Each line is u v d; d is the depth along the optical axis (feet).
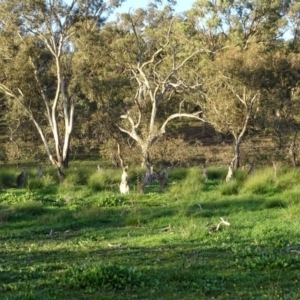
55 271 29.25
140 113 109.70
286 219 42.52
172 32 134.31
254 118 105.29
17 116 142.20
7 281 27.58
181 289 25.50
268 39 163.73
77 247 35.63
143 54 124.06
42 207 51.31
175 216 45.09
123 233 39.91
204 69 112.06
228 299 23.95
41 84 119.34
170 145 117.29
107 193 61.82
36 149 138.82
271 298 22.81
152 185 69.87
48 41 118.32
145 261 30.86
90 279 26.05
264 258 29.55
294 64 103.76
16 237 40.24
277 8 175.01
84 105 128.36
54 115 116.37
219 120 104.47
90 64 114.01
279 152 112.16
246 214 45.47
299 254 31.42
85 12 114.11
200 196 56.85
